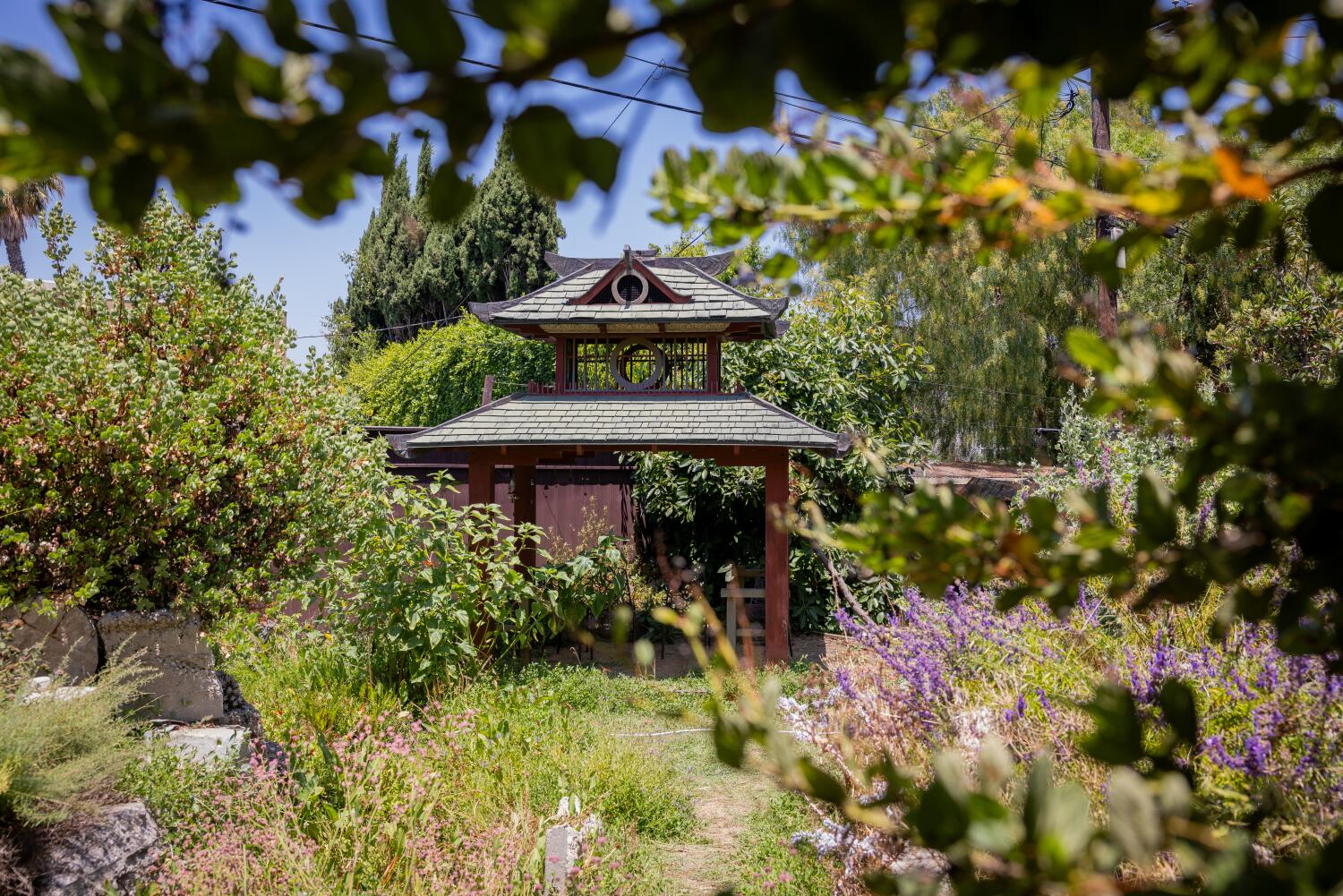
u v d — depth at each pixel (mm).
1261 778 1804
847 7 365
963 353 18266
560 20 370
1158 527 686
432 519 7852
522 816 4664
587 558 9008
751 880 4199
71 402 4695
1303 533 625
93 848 3533
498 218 26781
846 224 765
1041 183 652
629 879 4430
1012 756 2654
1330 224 587
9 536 4488
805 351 12375
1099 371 695
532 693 7062
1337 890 461
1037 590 750
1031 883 474
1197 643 3047
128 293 5570
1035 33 429
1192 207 590
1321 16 453
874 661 4059
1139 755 607
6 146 384
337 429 6172
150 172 383
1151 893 476
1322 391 574
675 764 6188
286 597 5781
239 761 4938
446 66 372
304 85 380
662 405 9703
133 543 4945
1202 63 532
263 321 5879
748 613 11188
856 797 2715
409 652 7348
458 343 20281
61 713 3715
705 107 394
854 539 869
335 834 4273
